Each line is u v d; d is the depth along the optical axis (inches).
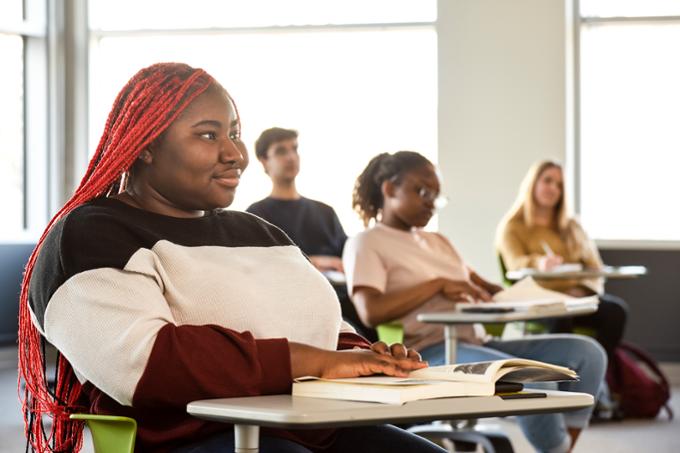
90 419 61.0
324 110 297.1
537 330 224.4
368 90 296.0
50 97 305.3
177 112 66.9
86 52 306.2
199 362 57.2
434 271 135.4
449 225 290.5
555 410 54.8
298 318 67.8
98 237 61.9
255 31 298.5
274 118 298.4
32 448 69.2
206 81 68.3
